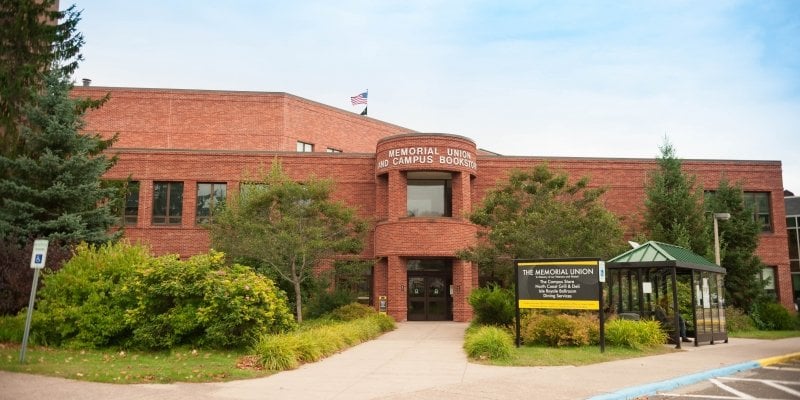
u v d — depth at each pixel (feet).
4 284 53.31
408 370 40.52
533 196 73.67
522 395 31.68
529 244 66.95
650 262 61.26
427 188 101.14
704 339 62.28
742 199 99.81
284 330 50.52
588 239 69.05
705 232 93.56
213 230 76.07
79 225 66.90
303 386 33.99
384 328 73.92
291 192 71.61
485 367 42.16
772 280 108.17
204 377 35.60
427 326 83.61
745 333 81.71
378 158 100.27
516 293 54.95
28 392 30.30
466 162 98.22
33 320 47.57
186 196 100.07
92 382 33.27
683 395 34.30
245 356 44.14
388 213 97.25
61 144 69.15
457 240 94.48
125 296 48.47
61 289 49.70
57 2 88.22
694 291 61.93
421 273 98.02
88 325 47.34
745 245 98.17
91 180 70.28
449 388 33.55
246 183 82.33
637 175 106.01
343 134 136.15
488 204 74.84
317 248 70.33
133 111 123.54
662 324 62.69
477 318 69.51
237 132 124.26
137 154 100.32
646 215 98.02
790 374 42.93
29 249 57.82
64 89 70.38
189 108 124.47
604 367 42.39
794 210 157.69
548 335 54.65
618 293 70.08
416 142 96.22
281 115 125.08
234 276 50.39
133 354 45.57
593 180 105.50
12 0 65.26
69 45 69.87
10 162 65.21
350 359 46.57
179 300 48.14
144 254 55.77
